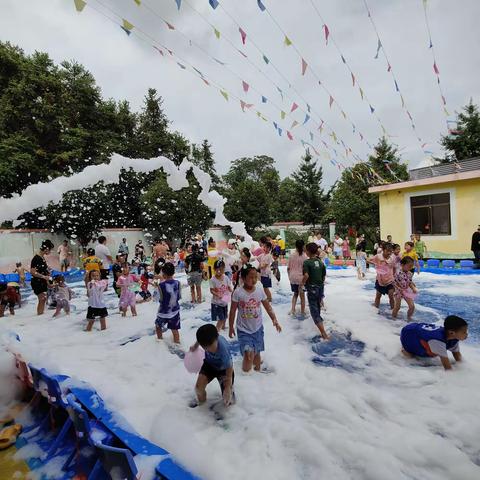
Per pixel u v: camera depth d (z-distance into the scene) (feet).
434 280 39.91
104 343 21.15
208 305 30.32
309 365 16.60
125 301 27.55
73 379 14.34
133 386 14.93
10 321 27.09
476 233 45.65
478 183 49.11
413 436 10.72
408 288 23.39
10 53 77.87
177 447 9.95
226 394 12.86
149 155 106.22
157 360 17.88
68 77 87.20
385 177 81.15
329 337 20.52
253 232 109.40
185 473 8.77
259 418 12.09
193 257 31.37
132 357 18.25
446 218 52.70
